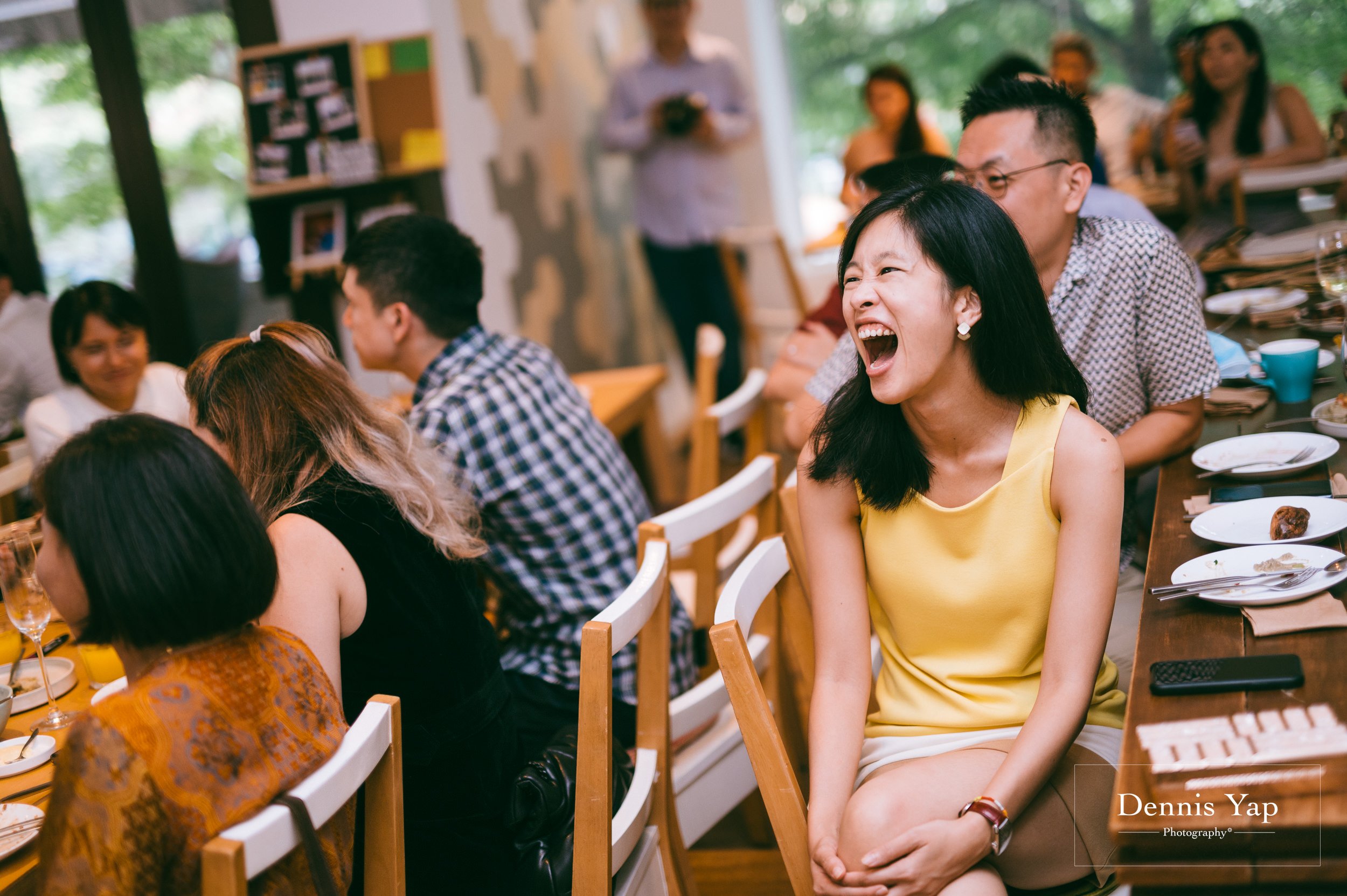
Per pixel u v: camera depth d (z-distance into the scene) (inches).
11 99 167.9
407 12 162.7
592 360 214.5
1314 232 127.0
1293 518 54.8
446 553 59.5
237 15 165.3
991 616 56.1
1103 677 58.9
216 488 43.6
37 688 67.7
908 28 245.8
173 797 40.8
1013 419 54.7
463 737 58.7
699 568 95.1
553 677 79.3
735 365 215.5
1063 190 73.6
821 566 59.1
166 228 171.2
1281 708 41.5
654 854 64.1
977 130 74.5
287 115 164.1
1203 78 166.6
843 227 101.0
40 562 44.8
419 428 78.4
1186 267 74.7
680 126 203.6
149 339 120.1
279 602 53.5
